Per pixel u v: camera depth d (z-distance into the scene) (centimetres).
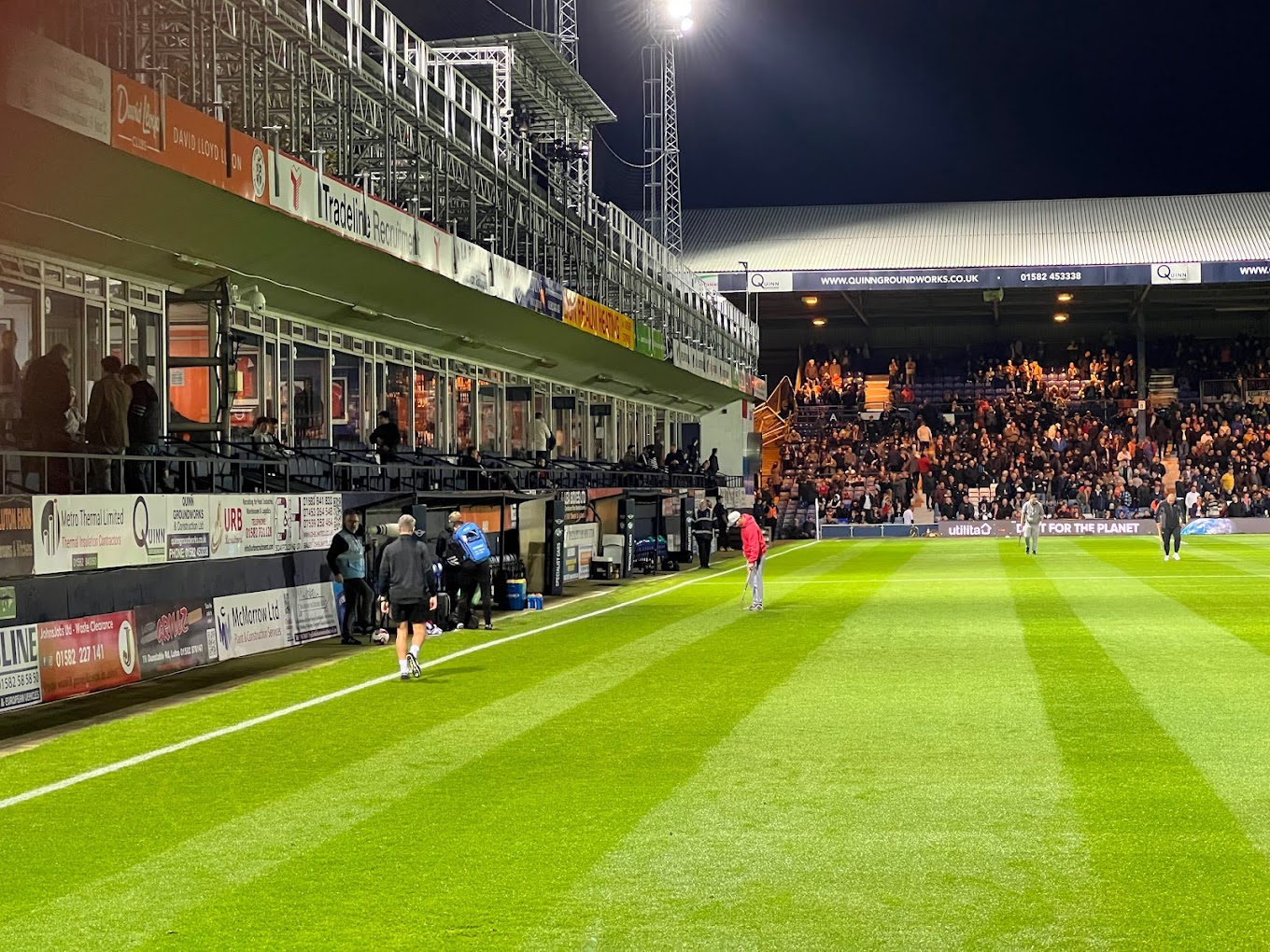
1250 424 6612
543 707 1308
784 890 705
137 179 1719
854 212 7044
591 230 3719
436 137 2652
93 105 1550
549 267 3425
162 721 1298
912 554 4331
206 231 1950
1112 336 7156
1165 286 6500
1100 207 6806
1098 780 942
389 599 1541
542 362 3709
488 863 767
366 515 2252
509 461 3400
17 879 759
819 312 7300
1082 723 1162
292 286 2312
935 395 7212
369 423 2803
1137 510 6147
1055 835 802
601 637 1933
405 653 1534
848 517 6341
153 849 816
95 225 1786
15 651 1420
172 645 1712
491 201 2988
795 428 7069
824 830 826
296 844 821
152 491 1869
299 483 2330
